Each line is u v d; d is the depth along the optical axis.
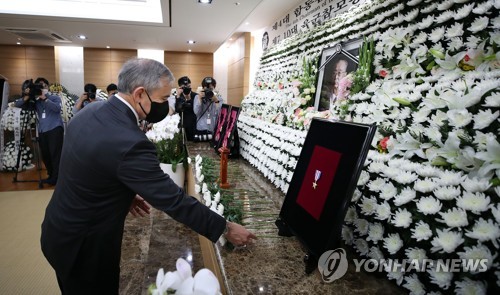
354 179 0.82
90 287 1.14
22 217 3.13
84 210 1.04
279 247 1.11
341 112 1.41
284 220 1.14
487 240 0.63
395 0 1.31
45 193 3.92
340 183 0.88
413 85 1.04
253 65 7.86
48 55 9.23
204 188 1.61
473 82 0.83
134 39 7.76
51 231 1.09
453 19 1.03
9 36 7.50
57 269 1.12
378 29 1.43
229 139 2.58
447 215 0.71
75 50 9.52
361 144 0.84
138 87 1.02
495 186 0.67
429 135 0.85
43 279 2.08
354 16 1.71
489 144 0.67
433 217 0.76
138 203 1.50
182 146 2.35
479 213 0.66
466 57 0.88
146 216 2.62
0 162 5.00
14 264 2.25
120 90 1.05
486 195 0.69
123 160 0.94
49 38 7.70
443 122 0.84
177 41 7.96
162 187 0.95
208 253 1.37
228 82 10.12
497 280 0.63
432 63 1.01
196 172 2.03
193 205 0.98
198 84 10.23
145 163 0.95
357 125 0.88
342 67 1.69
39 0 5.54
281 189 1.74
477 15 0.93
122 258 2.03
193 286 0.54
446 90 0.88
